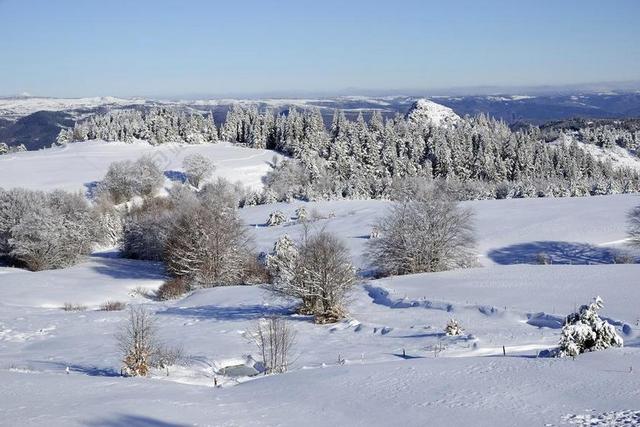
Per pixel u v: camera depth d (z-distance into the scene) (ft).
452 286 102.78
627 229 169.17
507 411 34.83
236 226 153.17
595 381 39.09
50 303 131.95
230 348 70.33
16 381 51.37
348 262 93.76
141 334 61.52
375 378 46.09
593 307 49.75
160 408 40.70
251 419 37.68
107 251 236.22
